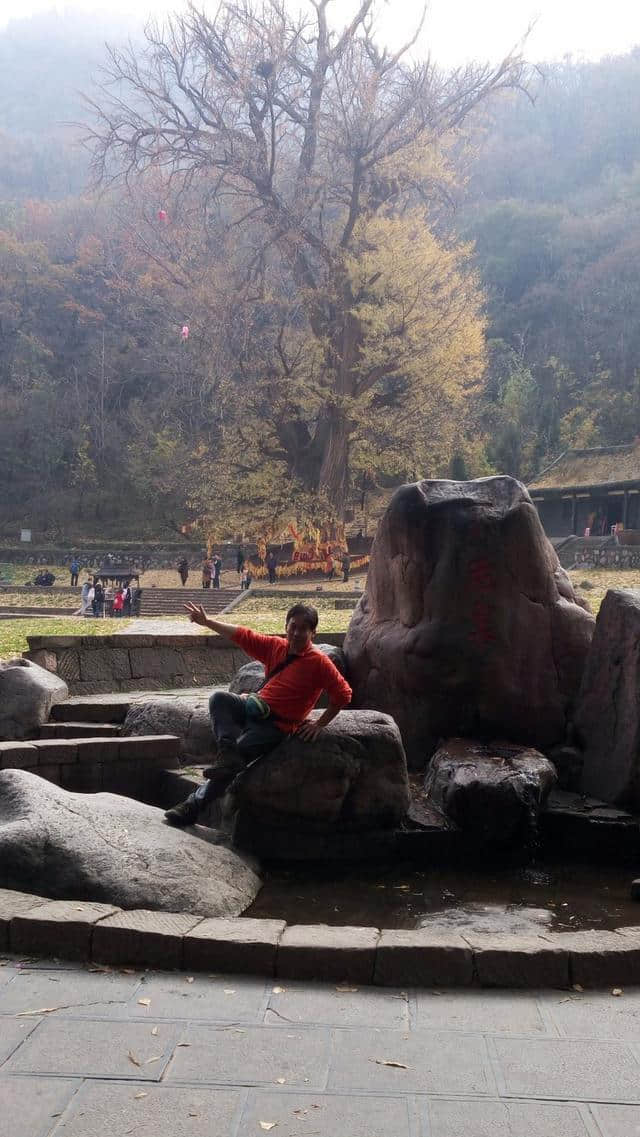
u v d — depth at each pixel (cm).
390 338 4006
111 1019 322
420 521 721
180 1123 259
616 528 4231
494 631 701
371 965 366
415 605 727
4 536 7025
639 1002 351
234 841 575
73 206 9325
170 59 4159
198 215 4712
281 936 379
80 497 7319
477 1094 278
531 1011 341
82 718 805
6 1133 251
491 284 9512
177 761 693
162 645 1057
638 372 7550
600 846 605
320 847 582
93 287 8281
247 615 2186
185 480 5231
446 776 625
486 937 384
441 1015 336
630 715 639
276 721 557
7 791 500
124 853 463
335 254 4247
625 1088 284
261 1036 314
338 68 4241
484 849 596
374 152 4197
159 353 6975
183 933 376
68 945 378
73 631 1390
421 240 4162
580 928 466
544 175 11375
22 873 440
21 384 7800
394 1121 263
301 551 4481
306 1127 258
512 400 7150
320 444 4478
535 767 622
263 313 5022
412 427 4388
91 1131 254
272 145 4178
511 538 707
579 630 723
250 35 4028
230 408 4744
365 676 778
